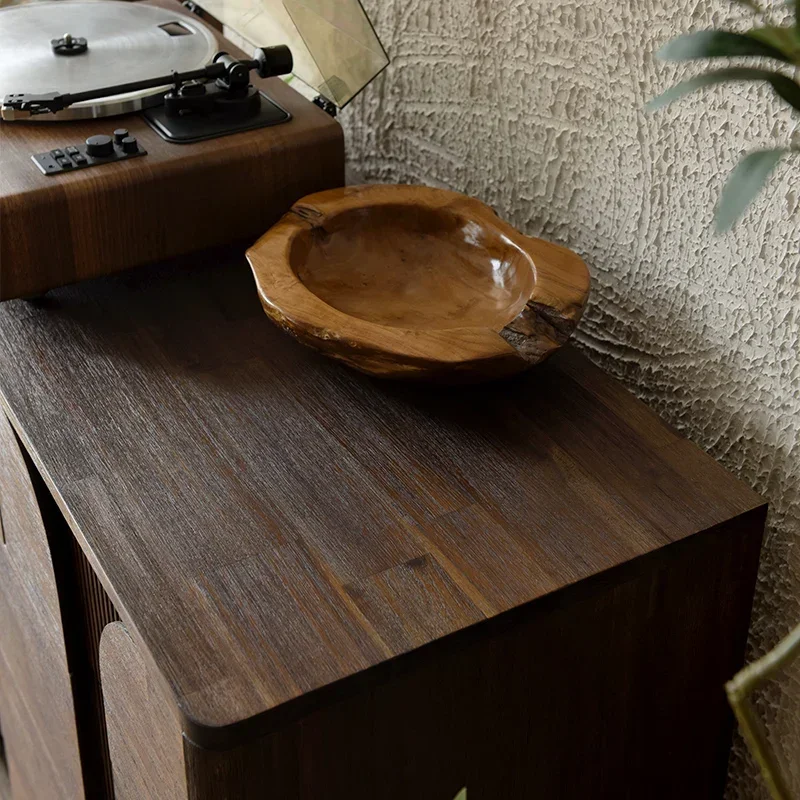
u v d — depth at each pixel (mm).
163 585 672
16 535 942
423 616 657
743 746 941
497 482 760
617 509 739
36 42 1026
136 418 806
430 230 937
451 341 772
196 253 1012
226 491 744
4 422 843
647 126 838
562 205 956
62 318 911
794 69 711
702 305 845
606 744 794
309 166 972
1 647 1164
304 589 673
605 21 840
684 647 782
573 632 709
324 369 867
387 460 777
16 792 1366
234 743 599
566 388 853
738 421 843
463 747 709
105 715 837
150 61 1004
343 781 666
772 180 754
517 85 956
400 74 1094
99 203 886
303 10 938
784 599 845
